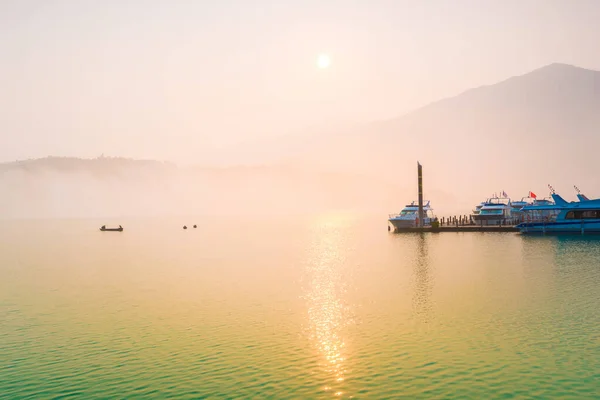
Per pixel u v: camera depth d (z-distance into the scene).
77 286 59.81
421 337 36.59
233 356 33.97
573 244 83.44
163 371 31.77
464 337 36.28
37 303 50.78
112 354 34.84
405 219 117.19
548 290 49.69
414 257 77.00
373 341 36.16
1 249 109.50
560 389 27.89
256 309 45.97
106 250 103.75
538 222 99.19
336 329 39.19
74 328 41.19
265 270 69.50
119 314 45.47
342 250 93.81
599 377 29.09
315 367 31.84
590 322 38.62
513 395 27.39
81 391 29.27
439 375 30.08
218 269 71.50
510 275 58.34
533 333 36.53
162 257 88.50
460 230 110.81
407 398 27.48
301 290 54.16
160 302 49.88
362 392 28.36
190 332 39.34
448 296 48.81
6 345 37.09
